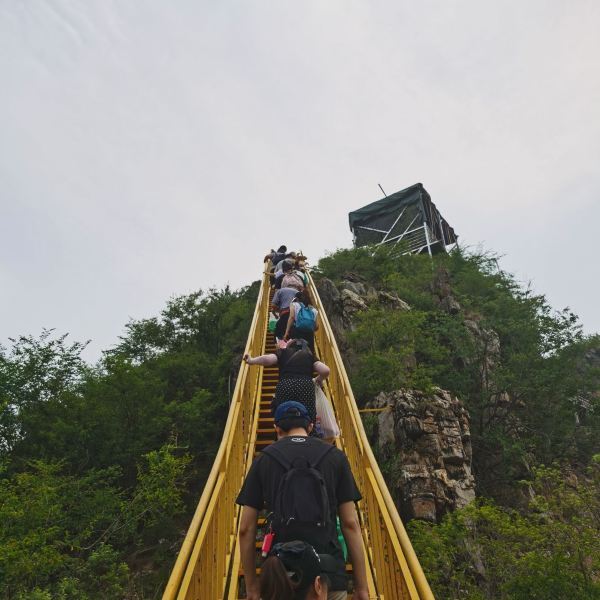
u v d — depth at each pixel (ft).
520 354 55.83
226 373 59.93
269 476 7.84
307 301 22.11
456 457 37.55
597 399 55.88
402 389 42.01
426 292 67.56
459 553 30.99
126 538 39.29
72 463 46.42
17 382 53.21
